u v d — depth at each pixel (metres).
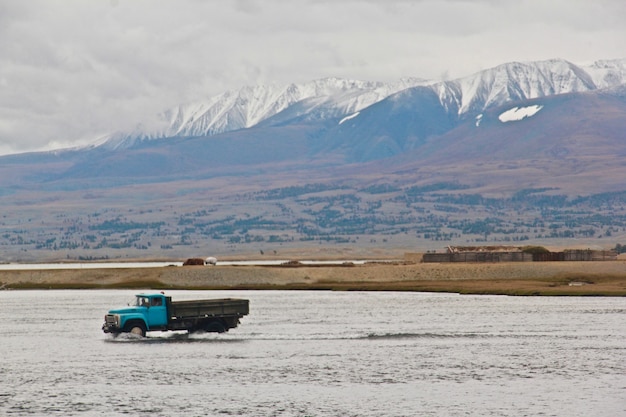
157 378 162.38
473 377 162.12
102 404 140.12
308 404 139.50
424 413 132.75
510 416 130.25
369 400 142.12
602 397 143.00
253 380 160.00
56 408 137.25
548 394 145.75
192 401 142.25
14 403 140.88
